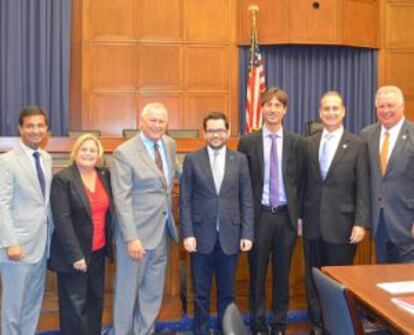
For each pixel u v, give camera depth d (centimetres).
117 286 305
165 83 729
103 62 715
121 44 717
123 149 298
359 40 755
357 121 780
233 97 742
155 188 299
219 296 312
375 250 327
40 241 280
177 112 732
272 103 305
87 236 285
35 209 277
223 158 306
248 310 360
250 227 304
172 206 339
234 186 303
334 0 732
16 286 278
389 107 304
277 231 310
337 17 735
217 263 309
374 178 309
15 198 275
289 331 340
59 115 707
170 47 728
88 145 286
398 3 779
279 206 308
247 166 308
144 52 722
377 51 780
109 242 301
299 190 317
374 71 781
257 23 731
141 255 292
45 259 286
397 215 303
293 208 309
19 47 696
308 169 313
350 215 306
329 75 774
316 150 311
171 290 351
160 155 305
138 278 304
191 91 734
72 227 280
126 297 303
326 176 307
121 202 291
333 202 305
